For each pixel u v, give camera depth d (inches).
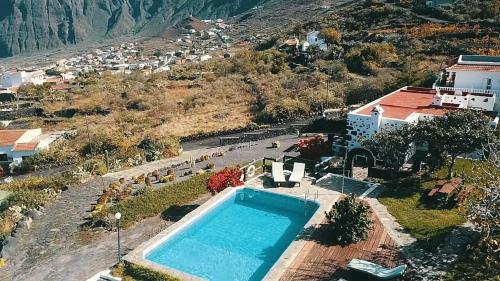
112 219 1034.7
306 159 1370.6
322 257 773.9
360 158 1289.4
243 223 984.9
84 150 2039.9
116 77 4554.6
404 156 1131.9
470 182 901.2
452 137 994.1
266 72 3238.2
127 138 2097.7
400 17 3818.9
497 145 830.5
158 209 1096.2
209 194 1190.9
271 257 839.7
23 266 857.5
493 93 1481.3
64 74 6107.3
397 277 686.5
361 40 3420.3
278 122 2101.4
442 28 3110.2
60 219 1083.3
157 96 3009.4
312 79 2689.5
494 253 700.0
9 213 1085.1
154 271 756.0
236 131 2043.6
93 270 836.6
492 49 2475.4
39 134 2346.2
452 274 697.0
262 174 1234.6
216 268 800.3
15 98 3698.3
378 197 1029.2
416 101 1487.5
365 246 804.6
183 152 1803.6
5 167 1932.8
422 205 967.6
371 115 1236.5
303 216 1018.7
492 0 3494.1
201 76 3595.0
